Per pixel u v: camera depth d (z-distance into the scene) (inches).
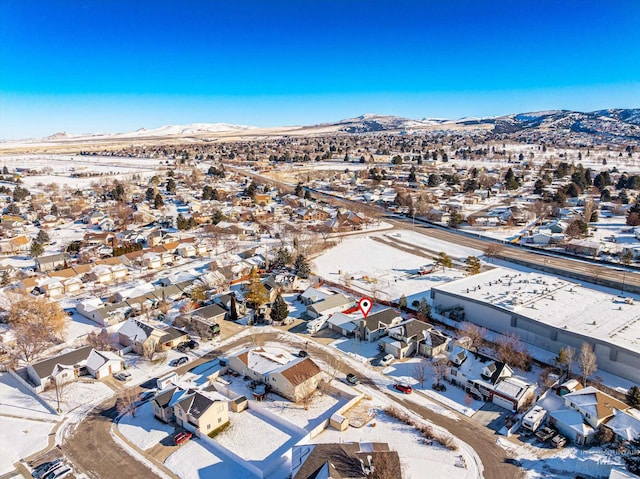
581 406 1644.9
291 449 1530.5
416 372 2042.3
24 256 3850.9
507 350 2111.2
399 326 2316.7
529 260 3627.0
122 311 2615.7
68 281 3070.9
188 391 1756.9
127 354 2242.9
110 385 1977.1
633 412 1651.1
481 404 1818.4
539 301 2477.9
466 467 1462.8
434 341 2198.6
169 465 1488.7
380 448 1457.9
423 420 1713.8
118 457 1526.8
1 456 1533.0
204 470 1466.5
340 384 1956.2
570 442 1581.0
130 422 1718.8
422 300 2613.2
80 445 1588.3
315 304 2672.2
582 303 2445.9
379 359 2176.4
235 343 2343.8
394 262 3690.9
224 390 1908.2
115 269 3316.9
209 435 1636.3
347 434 1630.2
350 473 1321.4
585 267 3425.2
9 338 2271.2
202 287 2997.0
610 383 1919.3
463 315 2586.1
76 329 2488.9
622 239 4018.2
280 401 1847.9
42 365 1989.4
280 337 2409.0
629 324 2176.4
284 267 3469.5
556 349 2172.7
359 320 2448.3
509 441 1593.3
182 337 2347.4
